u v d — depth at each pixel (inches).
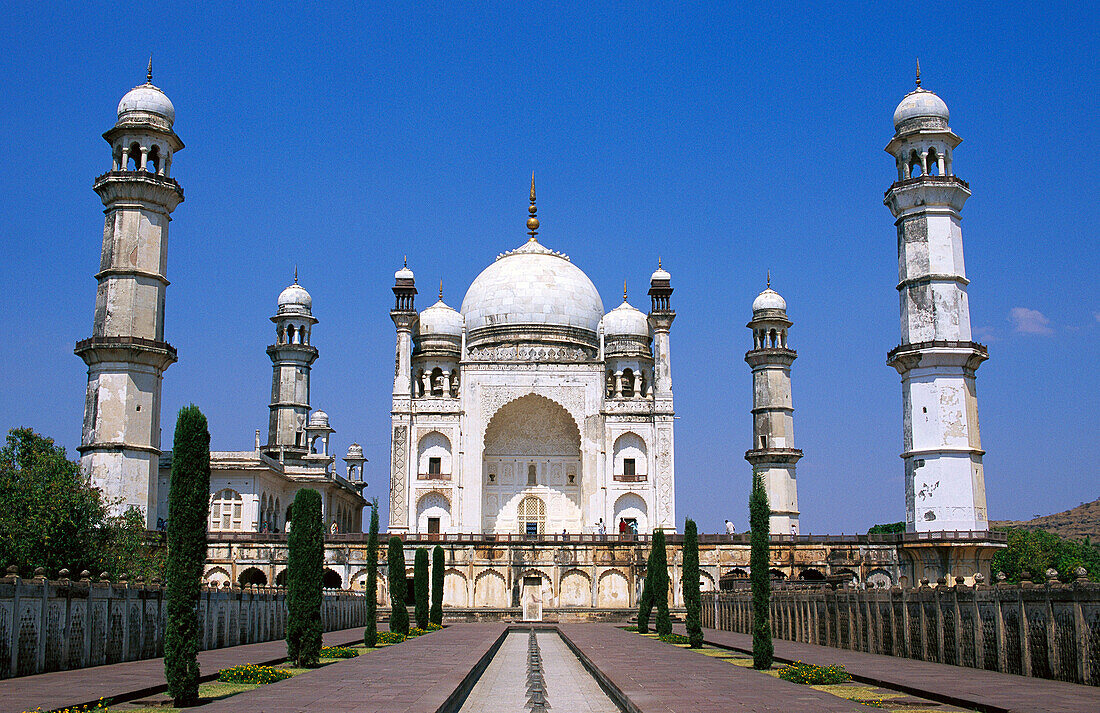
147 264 2522.1
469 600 2925.7
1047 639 1103.6
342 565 2933.1
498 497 3464.6
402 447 3326.8
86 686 1042.1
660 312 3427.7
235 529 3184.1
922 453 2556.6
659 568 2011.6
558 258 3909.9
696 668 1288.1
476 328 3708.2
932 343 2549.2
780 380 3484.3
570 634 2112.5
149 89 2615.7
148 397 2476.6
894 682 1066.1
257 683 1119.0
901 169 2716.5
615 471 3329.2
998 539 2508.6
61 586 1258.6
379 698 948.6
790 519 3380.9
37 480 1925.4
